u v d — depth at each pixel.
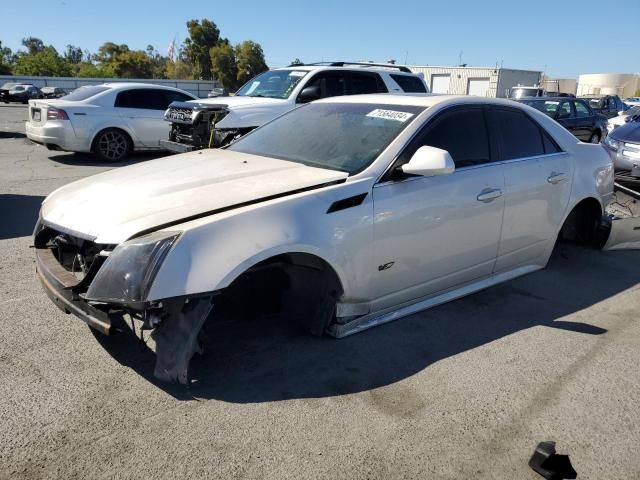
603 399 2.83
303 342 3.27
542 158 4.29
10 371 2.87
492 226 3.83
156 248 2.46
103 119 10.45
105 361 3.00
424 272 3.50
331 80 8.76
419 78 9.81
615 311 3.96
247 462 2.26
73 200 3.08
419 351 3.25
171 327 2.60
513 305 4.01
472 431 2.53
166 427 2.46
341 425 2.53
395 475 2.23
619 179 8.69
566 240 5.54
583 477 2.27
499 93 40.31
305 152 3.61
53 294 2.81
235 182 3.06
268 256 2.67
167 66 71.50
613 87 84.75
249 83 9.59
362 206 3.06
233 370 2.95
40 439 2.35
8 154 11.41
